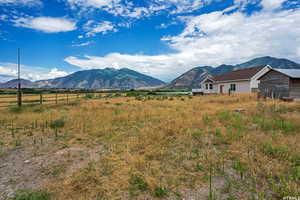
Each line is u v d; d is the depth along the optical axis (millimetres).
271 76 17359
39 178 3184
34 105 14266
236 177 3127
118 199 2570
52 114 10188
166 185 2887
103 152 4469
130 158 3910
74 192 2721
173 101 19516
